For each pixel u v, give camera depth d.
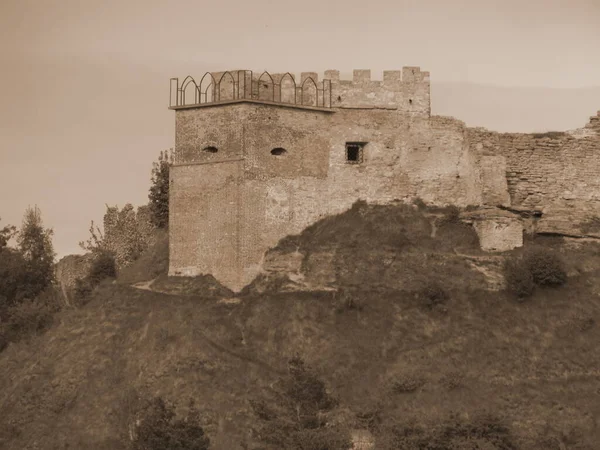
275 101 157.62
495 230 157.00
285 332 148.62
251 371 145.88
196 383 145.12
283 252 156.00
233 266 155.12
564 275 153.38
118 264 172.88
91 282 166.12
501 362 145.25
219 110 157.25
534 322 149.25
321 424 135.38
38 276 178.00
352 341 147.50
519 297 151.38
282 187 157.50
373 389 142.75
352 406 140.38
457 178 162.75
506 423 137.75
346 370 144.75
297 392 137.38
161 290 156.75
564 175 164.88
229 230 155.62
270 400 141.50
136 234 174.38
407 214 160.25
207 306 152.88
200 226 157.25
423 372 143.88
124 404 145.88
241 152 155.88
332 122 160.62
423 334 148.00
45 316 164.25
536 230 162.50
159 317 152.88
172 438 133.50
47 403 148.88
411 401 141.12
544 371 144.50
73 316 159.12
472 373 144.12
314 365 145.50
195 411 138.38
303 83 160.62
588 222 163.25
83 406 147.62
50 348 155.62
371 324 149.00
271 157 157.25
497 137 164.25
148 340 150.88
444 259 154.88
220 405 142.50
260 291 153.88
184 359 147.25
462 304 150.62
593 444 136.88
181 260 158.00
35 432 146.62
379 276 153.25
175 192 158.62
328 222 159.25
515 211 163.00
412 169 162.00
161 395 144.62
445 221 159.62
